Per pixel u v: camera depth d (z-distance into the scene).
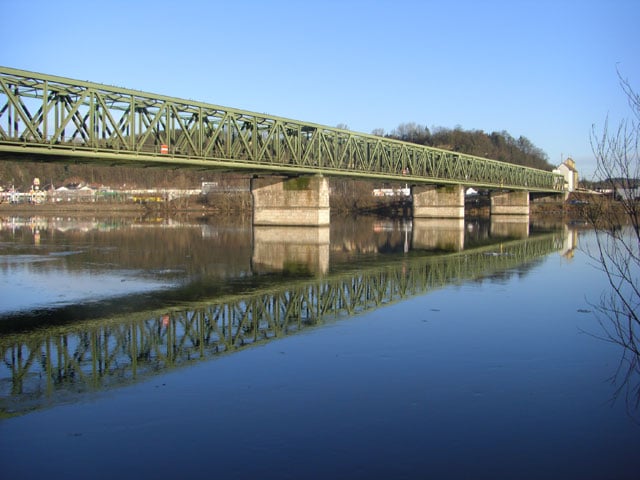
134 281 31.98
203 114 64.12
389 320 21.73
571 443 11.02
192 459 10.38
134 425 11.94
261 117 72.25
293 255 46.62
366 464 10.16
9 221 102.50
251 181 85.75
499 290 28.83
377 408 12.73
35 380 14.94
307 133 85.12
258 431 11.55
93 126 50.72
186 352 17.52
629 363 16.11
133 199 172.38
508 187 124.88
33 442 11.18
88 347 18.23
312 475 9.77
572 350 17.41
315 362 16.25
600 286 30.03
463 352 17.25
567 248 53.31
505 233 76.88
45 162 55.50
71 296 27.23
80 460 10.41
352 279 32.94
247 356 16.91
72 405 13.12
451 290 28.86
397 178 94.94
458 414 12.40
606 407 12.80
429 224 100.12
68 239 61.28
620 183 12.55
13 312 23.62
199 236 66.69
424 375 15.02
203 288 29.66
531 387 14.10
